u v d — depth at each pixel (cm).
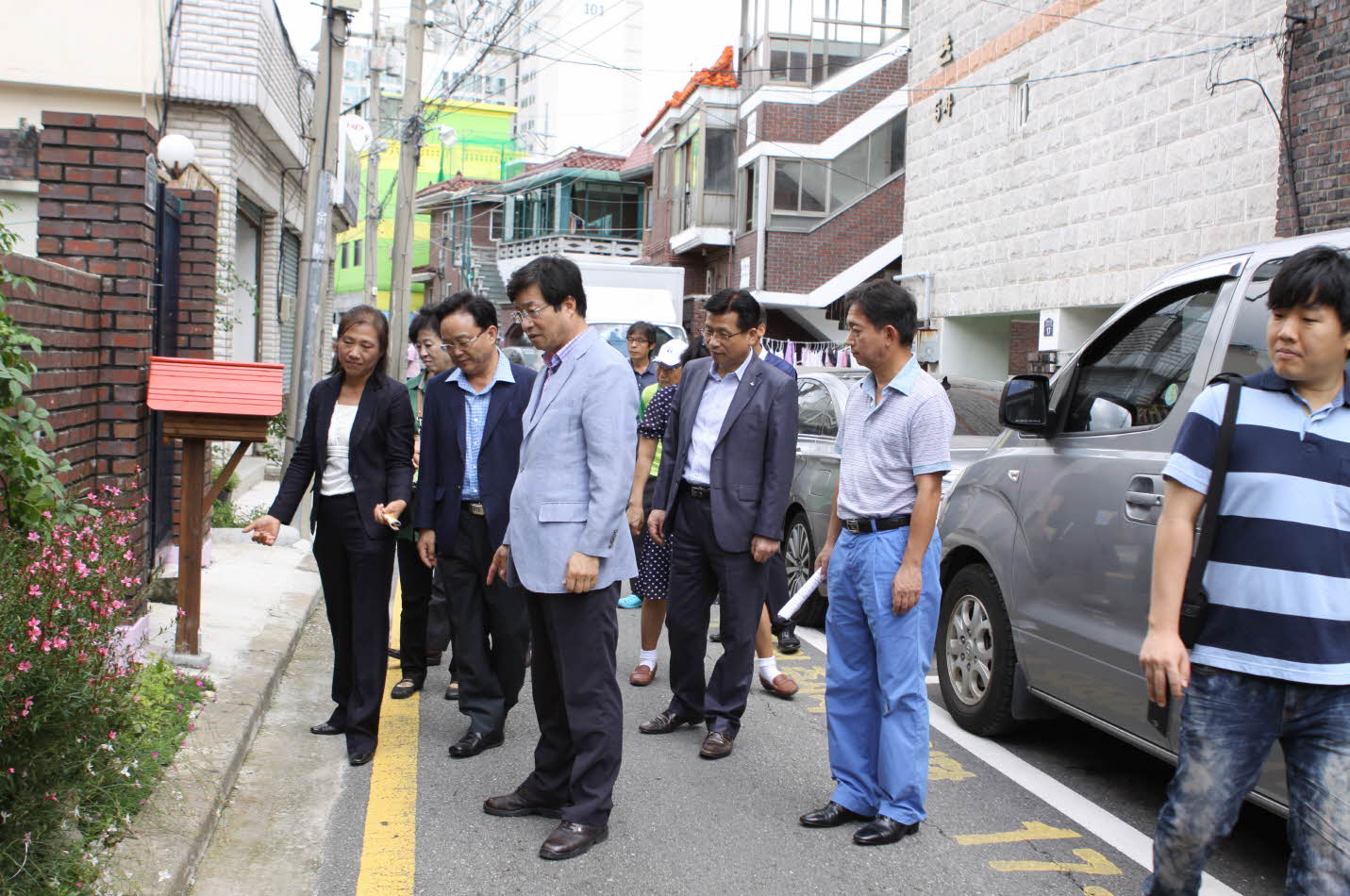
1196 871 293
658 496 558
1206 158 1193
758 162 2561
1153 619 291
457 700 602
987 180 1620
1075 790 478
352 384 512
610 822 434
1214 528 286
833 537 456
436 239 5203
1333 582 277
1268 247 408
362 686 499
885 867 398
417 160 2003
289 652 642
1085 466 464
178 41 1156
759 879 386
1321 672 274
